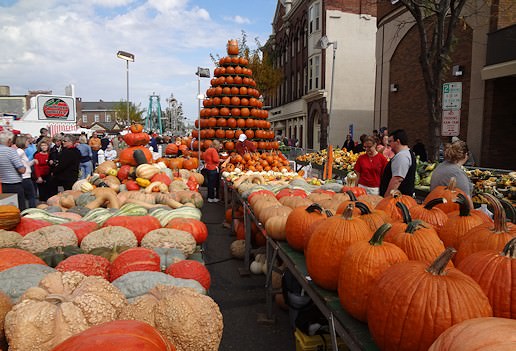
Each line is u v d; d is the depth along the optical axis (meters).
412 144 16.89
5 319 1.60
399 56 17.81
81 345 1.21
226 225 8.20
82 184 5.69
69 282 1.80
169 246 3.11
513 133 12.15
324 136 26.36
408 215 2.35
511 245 1.71
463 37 13.11
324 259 2.26
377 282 1.71
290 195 5.14
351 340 1.83
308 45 28.78
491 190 5.99
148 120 39.78
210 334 1.79
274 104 40.56
